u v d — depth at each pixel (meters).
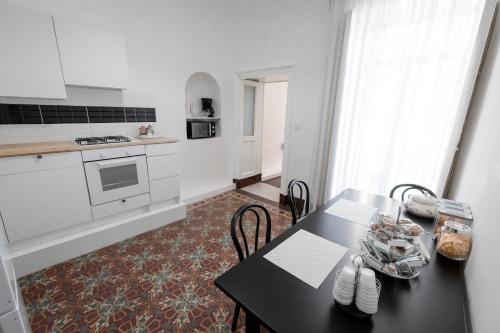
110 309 1.64
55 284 1.85
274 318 0.77
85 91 2.51
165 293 1.80
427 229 1.42
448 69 2.06
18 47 1.87
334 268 1.03
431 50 2.11
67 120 2.45
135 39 2.74
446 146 2.14
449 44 2.02
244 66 3.74
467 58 1.95
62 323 1.53
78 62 2.17
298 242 1.23
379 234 1.09
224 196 3.89
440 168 2.19
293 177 3.44
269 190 4.27
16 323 0.76
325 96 2.80
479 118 1.75
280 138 5.43
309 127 3.14
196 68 3.38
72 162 2.08
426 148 2.26
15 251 1.92
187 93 3.56
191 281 1.93
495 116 1.30
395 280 0.98
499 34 1.66
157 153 2.68
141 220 2.60
